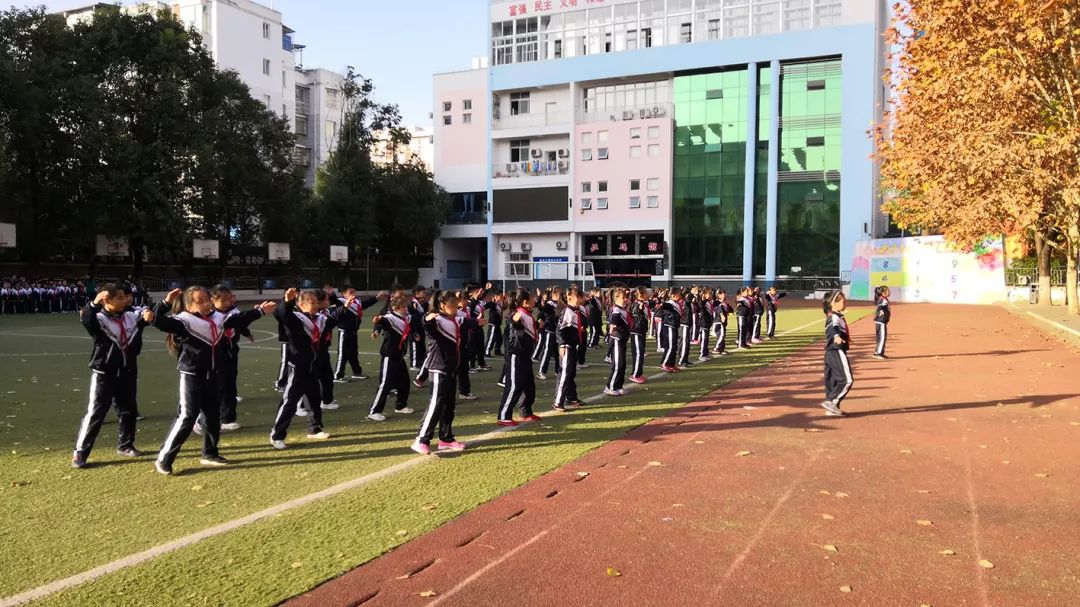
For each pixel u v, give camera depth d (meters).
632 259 55.41
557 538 5.11
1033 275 38.59
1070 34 16.09
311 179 75.50
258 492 6.24
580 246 56.69
